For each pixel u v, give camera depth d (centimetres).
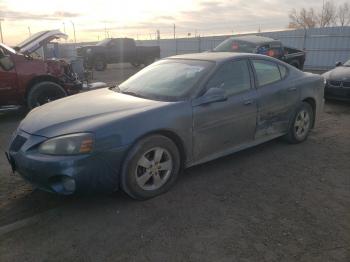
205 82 406
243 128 448
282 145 544
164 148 368
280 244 288
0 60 745
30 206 355
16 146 354
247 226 314
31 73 787
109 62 2305
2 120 773
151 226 315
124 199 365
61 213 339
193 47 3041
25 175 339
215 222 321
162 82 429
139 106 371
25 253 279
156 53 2606
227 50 1225
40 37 1098
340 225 316
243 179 417
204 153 412
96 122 334
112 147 329
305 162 474
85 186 323
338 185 402
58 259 271
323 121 720
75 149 317
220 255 274
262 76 479
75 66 1071
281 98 494
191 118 384
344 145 550
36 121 360
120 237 299
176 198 368
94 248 284
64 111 371
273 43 1254
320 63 2383
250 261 267
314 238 296
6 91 759
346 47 2241
